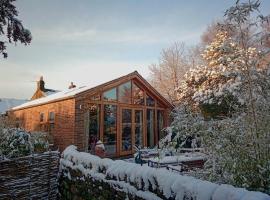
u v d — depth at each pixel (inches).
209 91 341.1
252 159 141.5
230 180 146.6
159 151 186.4
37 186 247.6
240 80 154.7
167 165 278.4
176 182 131.6
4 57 374.0
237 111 169.9
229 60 161.2
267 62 153.4
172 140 186.1
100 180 201.6
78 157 246.4
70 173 255.9
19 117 700.0
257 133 142.9
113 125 544.4
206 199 114.4
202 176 173.6
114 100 549.6
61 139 504.1
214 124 171.8
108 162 201.8
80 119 485.7
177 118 186.4
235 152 149.5
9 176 223.5
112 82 535.8
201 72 527.5
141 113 606.2
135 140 583.8
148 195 148.2
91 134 505.4
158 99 644.7
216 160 162.9
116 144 543.2
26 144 266.1
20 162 233.1
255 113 147.3
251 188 136.8
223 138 158.7
